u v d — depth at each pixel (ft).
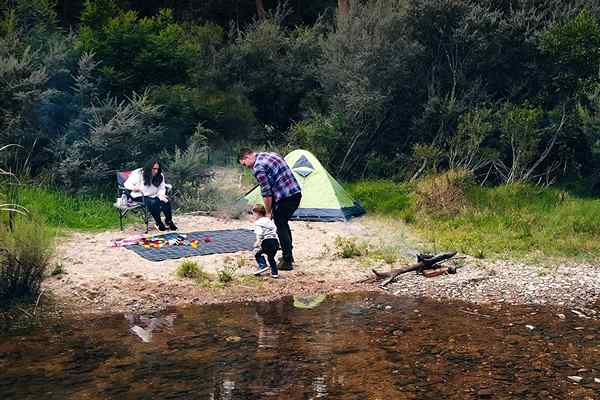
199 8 73.15
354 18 51.67
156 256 29.96
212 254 30.63
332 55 52.13
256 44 61.36
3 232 24.52
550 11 47.06
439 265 29.60
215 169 48.73
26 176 38.55
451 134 46.78
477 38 45.80
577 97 43.98
